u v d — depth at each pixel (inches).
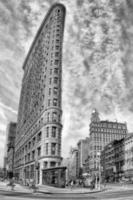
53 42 3083.2
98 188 1769.2
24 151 3656.5
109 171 4252.0
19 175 3981.3
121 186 2154.3
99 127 5910.4
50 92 2768.2
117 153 3988.7
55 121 2598.4
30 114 3612.2
